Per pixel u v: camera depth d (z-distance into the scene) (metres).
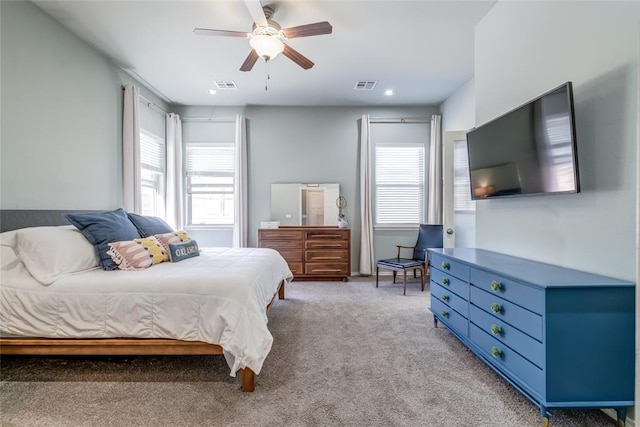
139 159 3.84
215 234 5.17
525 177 2.05
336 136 5.18
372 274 5.12
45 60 2.65
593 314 1.43
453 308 2.37
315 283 4.55
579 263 1.77
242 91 4.52
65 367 2.05
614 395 1.43
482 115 2.81
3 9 2.28
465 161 3.63
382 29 2.96
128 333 1.87
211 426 1.49
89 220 2.38
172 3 2.57
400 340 2.51
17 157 2.39
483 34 2.78
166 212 4.85
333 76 4.02
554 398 1.42
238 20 2.81
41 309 1.88
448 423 1.51
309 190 5.15
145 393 1.77
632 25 1.47
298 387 1.83
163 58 3.51
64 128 2.86
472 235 3.55
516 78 2.34
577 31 1.79
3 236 2.04
